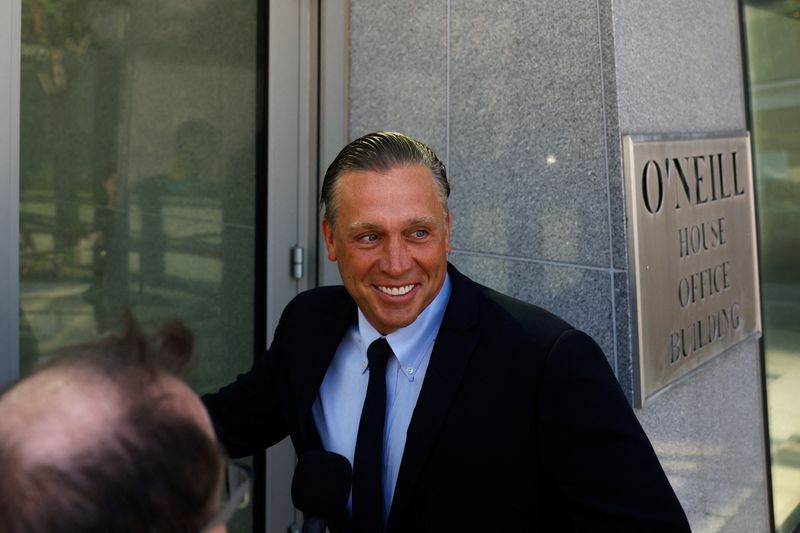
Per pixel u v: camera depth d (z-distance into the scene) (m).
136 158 2.13
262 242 2.44
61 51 1.97
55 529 0.43
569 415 1.12
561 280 2.05
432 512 1.19
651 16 2.11
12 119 1.85
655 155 2.04
